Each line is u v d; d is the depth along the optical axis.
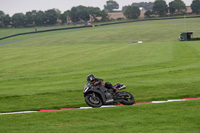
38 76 51.06
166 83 34.72
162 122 15.63
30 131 15.05
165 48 94.38
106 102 20.84
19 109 26.17
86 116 18.42
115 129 14.62
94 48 111.19
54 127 15.76
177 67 51.84
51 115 19.62
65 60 76.44
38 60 79.56
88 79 21.27
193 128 14.12
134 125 15.31
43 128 15.64
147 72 47.34
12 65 71.00
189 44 106.75
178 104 21.05
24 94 32.72
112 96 21.12
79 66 62.94
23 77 50.78
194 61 59.78
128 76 43.72
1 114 22.84
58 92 33.00
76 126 15.69
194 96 27.98
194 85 32.56
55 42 198.50
